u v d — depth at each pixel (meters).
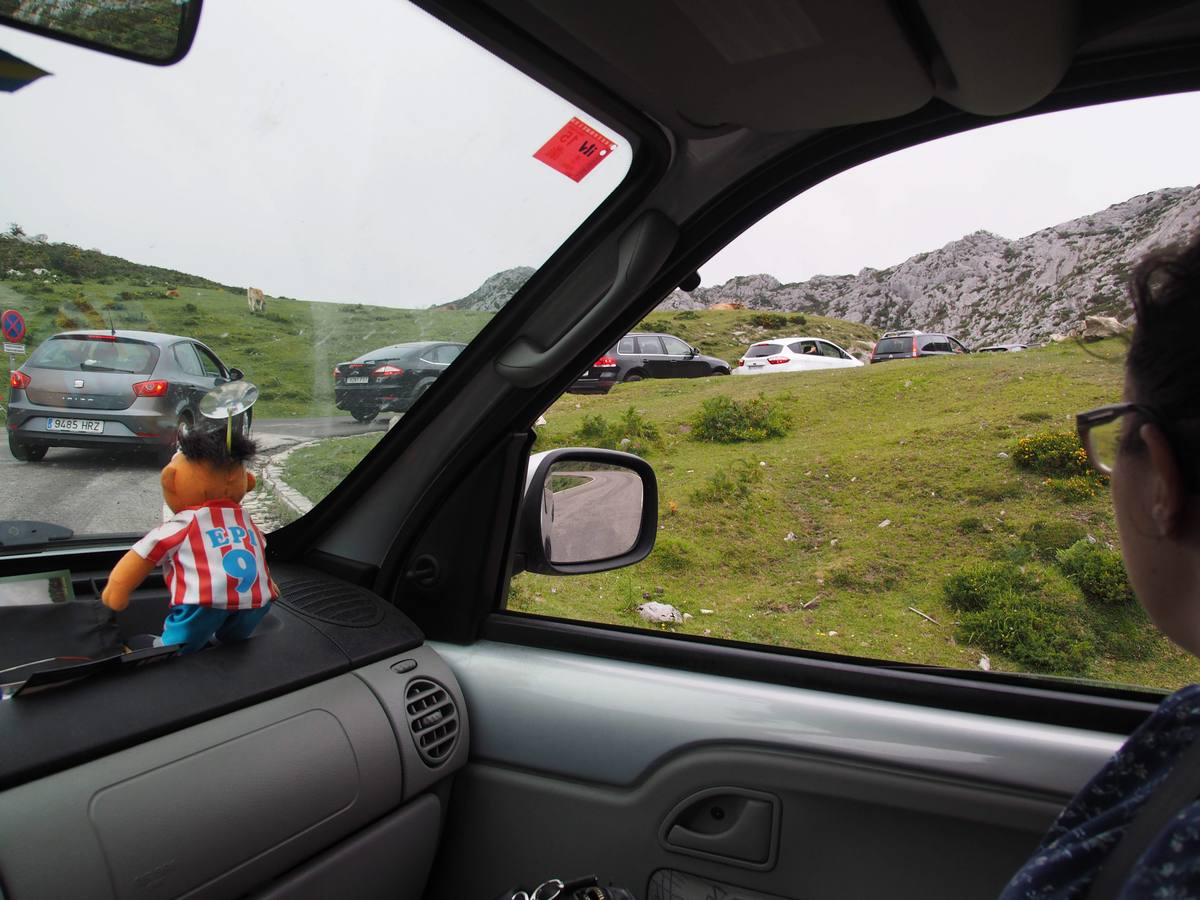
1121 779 0.63
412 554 2.05
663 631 1.95
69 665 1.38
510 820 1.85
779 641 3.50
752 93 1.32
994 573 3.34
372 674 1.73
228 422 1.51
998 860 1.52
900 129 1.58
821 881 1.62
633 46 1.22
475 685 1.91
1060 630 2.88
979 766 1.53
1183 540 0.54
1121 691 1.59
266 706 1.50
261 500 1.98
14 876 1.09
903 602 3.60
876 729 1.61
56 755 1.20
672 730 1.74
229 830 1.34
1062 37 1.13
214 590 1.47
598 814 1.78
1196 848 0.46
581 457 2.10
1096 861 0.57
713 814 1.71
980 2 1.02
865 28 1.09
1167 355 0.53
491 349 1.88
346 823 1.55
